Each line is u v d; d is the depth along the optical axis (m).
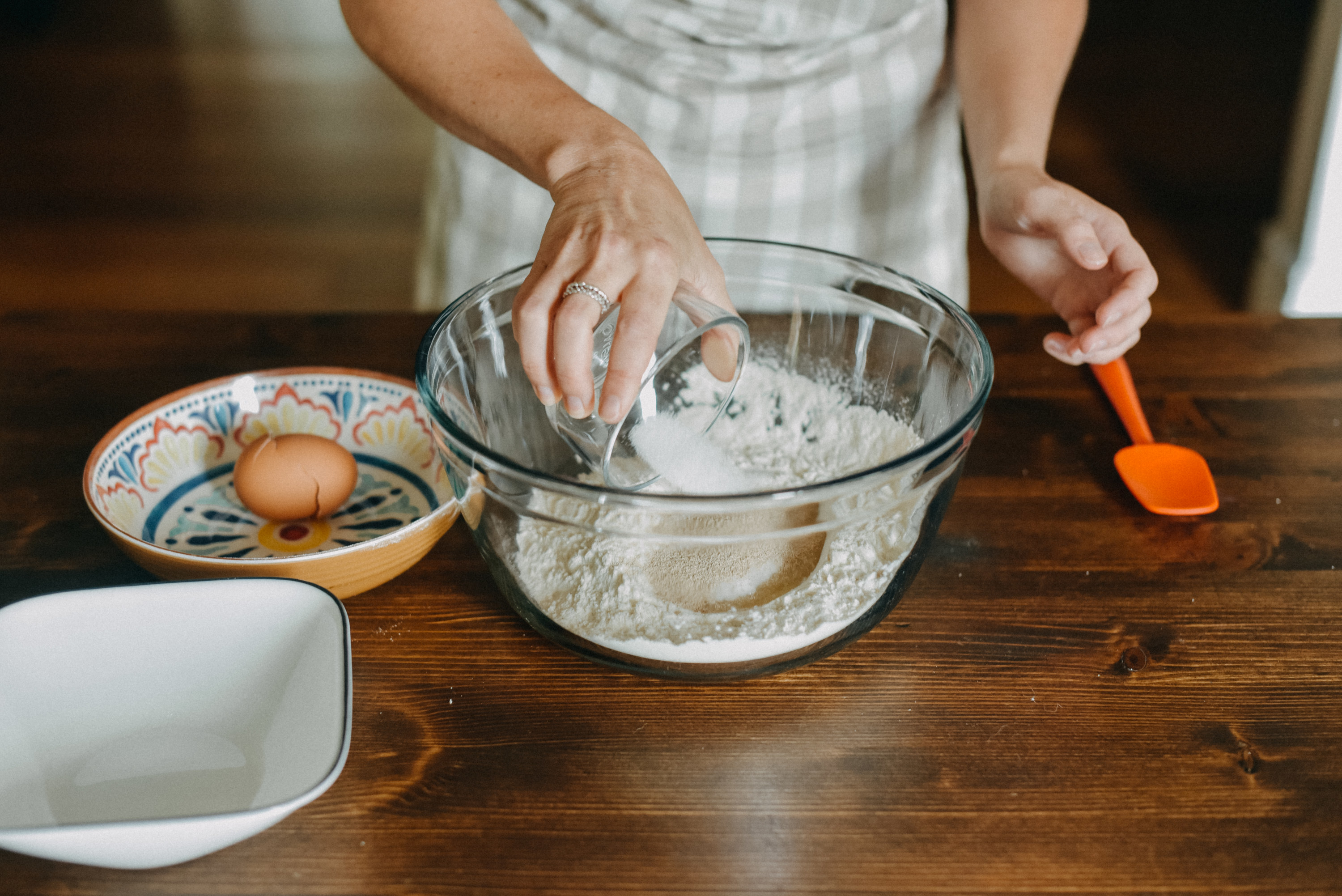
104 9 4.37
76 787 0.53
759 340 0.84
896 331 0.77
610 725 0.60
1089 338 0.75
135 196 2.95
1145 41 3.91
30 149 3.21
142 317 1.05
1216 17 3.79
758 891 0.50
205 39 4.13
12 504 0.78
